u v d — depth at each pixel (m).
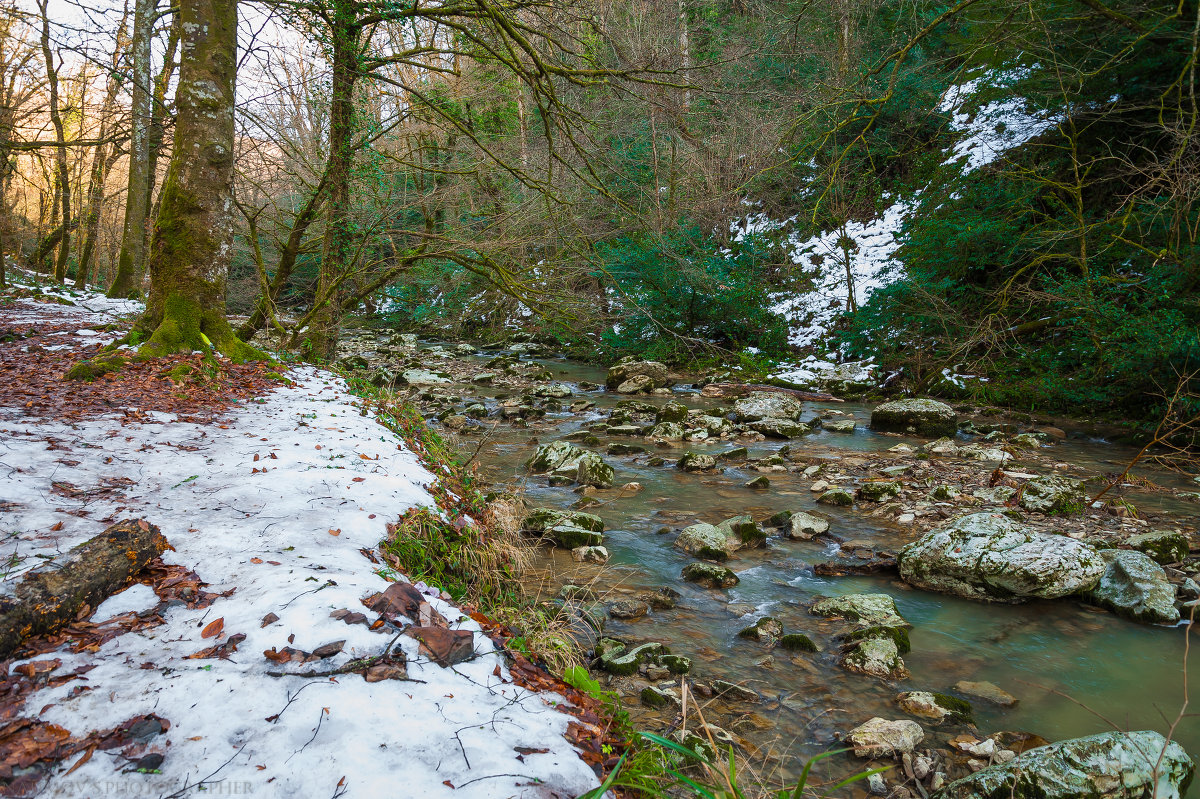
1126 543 6.64
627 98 16.17
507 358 19.70
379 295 15.18
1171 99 12.15
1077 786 2.98
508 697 2.82
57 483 4.16
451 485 6.30
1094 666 4.66
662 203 17.44
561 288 12.84
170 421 6.14
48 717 2.25
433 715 2.52
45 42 16.50
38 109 14.98
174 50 17.61
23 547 3.25
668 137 17.58
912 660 4.72
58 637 2.70
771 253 20.39
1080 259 12.37
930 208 17.70
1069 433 11.97
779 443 11.52
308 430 6.44
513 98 17.12
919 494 8.41
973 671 4.58
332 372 10.73
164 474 4.66
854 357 17.11
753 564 6.41
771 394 13.70
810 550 6.80
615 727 2.96
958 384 14.55
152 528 3.38
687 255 18.66
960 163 17.53
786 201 21.86
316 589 3.19
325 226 12.66
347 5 10.24
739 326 19.38
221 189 8.85
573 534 6.60
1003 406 13.72
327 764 2.18
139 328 8.59
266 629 2.85
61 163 21.88
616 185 18.03
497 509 6.41
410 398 14.35
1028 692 4.33
